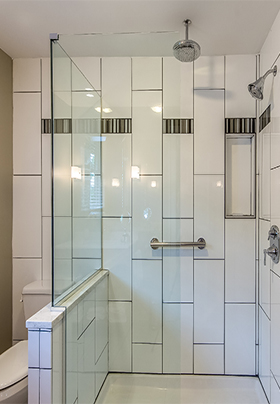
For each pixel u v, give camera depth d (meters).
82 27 1.49
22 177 1.82
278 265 1.40
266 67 1.59
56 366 1.12
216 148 1.75
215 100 1.75
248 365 1.75
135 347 1.70
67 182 1.42
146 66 1.63
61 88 1.43
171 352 1.70
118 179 1.71
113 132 1.69
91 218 1.64
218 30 1.50
